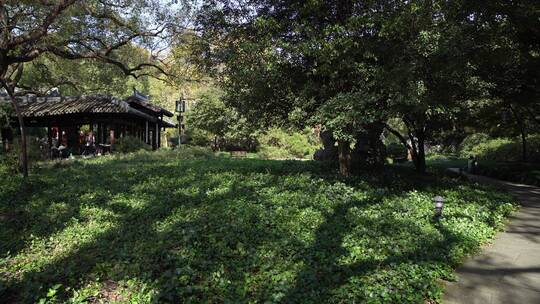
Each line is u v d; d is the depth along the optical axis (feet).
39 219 30.63
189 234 24.07
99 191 37.83
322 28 37.58
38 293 17.99
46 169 51.67
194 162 62.54
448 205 34.32
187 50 65.31
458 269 22.02
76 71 95.04
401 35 33.58
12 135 75.05
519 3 39.83
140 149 84.23
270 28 37.81
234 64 40.75
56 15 53.42
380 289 17.74
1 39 54.29
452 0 34.91
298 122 43.34
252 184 38.93
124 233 26.45
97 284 18.88
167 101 171.12
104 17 67.72
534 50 52.75
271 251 21.74
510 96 58.80
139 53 81.25
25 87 96.84
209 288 17.99
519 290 19.54
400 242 23.61
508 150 100.07
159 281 18.51
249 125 52.54
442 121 51.42
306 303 16.60
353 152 56.44
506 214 35.53
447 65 32.86
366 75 34.35
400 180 45.78
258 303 16.83
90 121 87.76
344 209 30.27
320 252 21.59
